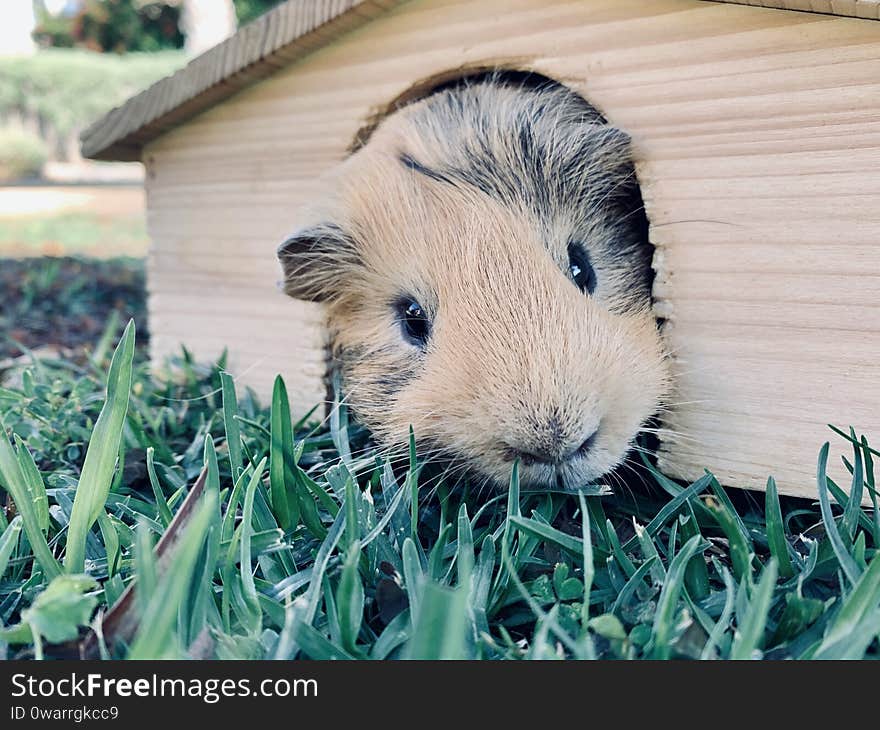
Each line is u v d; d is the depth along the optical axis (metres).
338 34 0.16
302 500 0.12
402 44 0.16
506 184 0.14
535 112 0.15
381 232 0.14
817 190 0.12
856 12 0.11
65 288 0.38
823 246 0.12
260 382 0.19
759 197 0.13
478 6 0.15
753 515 0.13
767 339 0.13
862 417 0.12
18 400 0.17
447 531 0.11
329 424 0.18
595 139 0.14
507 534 0.11
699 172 0.13
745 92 0.12
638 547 0.12
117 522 0.12
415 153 0.15
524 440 0.12
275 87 0.17
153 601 0.07
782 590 0.10
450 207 0.14
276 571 0.11
